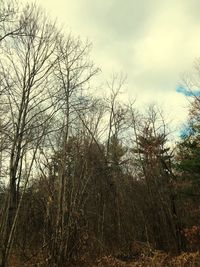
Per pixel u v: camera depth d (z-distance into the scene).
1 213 14.91
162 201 24.94
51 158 19.30
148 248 21.58
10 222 15.02
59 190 17.41
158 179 25.73
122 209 24.78
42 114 18.27
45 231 17.42
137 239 24.27
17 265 16.89
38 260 17.09
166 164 26.23
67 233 17.11
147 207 25.12
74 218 17.64
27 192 20.81
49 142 19.19
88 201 22.44
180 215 26.12
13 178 14.80
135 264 18.33
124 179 27.25
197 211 26.02
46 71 16.56
